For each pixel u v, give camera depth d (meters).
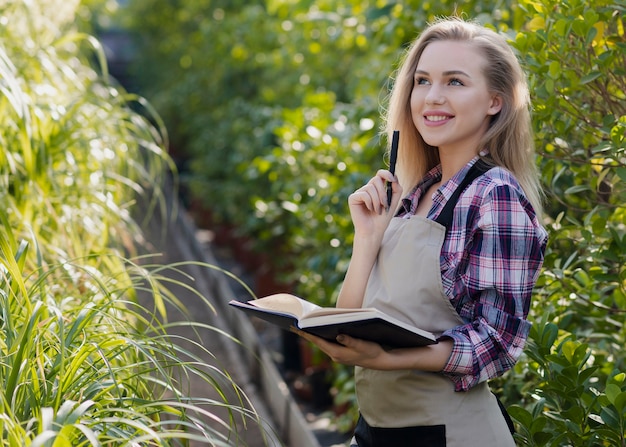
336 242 4.39
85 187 3.45
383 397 1.93
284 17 6.55
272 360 5.18
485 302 1.86
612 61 2.48
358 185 4.25
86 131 3.58
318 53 6.71
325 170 5.09
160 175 3.83
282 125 6.09
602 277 2.48
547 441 2.17
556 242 2.84
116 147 3.77
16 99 2.76
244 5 9.46
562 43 2.40
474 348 1.82
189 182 8.62
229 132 8.30
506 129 1.99
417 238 1.91
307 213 4.84
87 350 2.01
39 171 3.14
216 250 8.51
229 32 8.80
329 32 6.23
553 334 2.23
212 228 8.81
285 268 6.18
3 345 2.10
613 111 2.56
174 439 2.18
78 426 1.56
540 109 2.50
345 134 4.65
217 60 9.29
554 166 2.68
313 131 4.96
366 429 2.02
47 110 3.40
